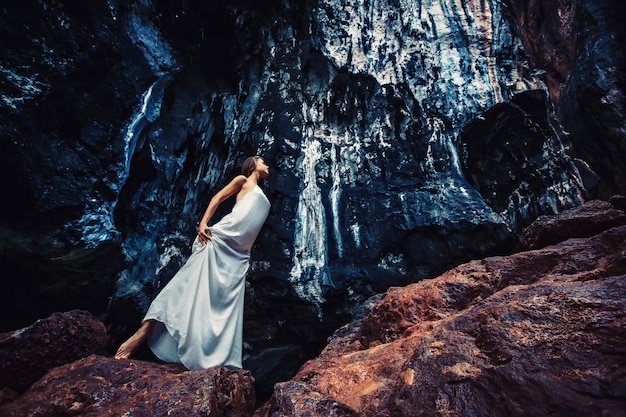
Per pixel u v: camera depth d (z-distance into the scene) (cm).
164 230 755
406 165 756
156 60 604
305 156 757
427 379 213
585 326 198
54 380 230
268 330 725
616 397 155
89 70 516
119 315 655
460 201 694
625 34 807
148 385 224
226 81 831
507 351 203
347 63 817
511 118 770
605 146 834
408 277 692
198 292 297
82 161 515
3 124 439
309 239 701
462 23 837
